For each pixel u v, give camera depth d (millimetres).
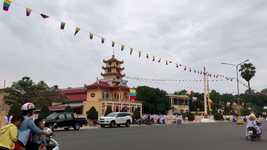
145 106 89875
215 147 18062
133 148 17578
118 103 71688
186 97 112312
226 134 28281
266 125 46156
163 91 97438
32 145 8359
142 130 34500
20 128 8234
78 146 18375
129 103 73938
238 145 19141
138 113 59375
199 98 121625
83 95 74750
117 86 73188
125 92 75312
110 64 76312
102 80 74750
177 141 21641
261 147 18109
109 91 72500
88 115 53281
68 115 34406
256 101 124688
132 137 24891
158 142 20938
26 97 60625
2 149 7551
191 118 79125
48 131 9633
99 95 70250
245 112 85562
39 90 64250
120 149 17125
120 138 23953
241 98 99625
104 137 24828
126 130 34625
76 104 74062
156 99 92938
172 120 64312
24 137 8102
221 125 47938
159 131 32500
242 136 25984
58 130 35031
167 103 95875
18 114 8258
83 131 32938
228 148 17594
